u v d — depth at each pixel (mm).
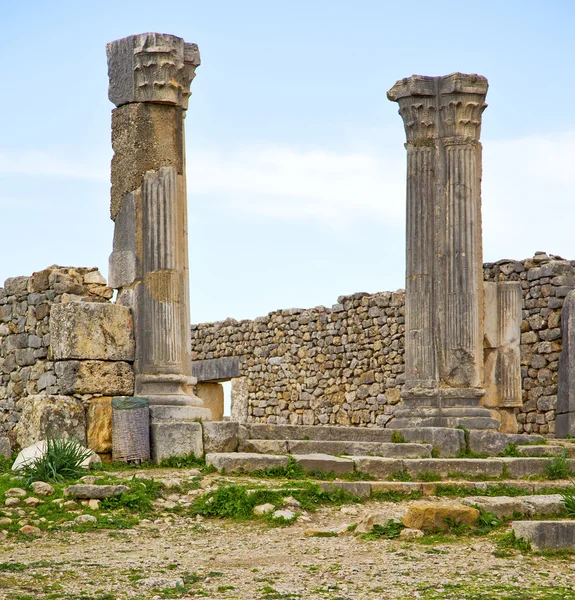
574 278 22531
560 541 10594
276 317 27500
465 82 17188
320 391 26094
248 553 10539
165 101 16094
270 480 13617
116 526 11594
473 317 16984
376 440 16172
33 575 9398
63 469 13320
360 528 11562
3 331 18266
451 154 17188
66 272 17344
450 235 17094
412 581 9359
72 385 15297
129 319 15883
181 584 9133
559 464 14820
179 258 16125
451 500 12781
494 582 9352
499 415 17578
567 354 21750
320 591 9008
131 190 16078
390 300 24562
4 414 18078
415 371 17047
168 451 14727
